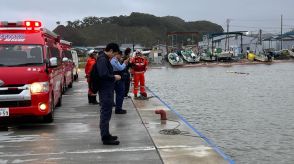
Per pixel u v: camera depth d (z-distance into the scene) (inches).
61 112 562.6
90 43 6382.9
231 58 3051.2
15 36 475.8
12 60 450.9
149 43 6496.1
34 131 429.7
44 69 442.9
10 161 310.7
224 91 1048.8
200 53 3245.6
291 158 371.2
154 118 504.1
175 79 1531.7
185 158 311.7
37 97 430.9
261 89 1107.3
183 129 432.5
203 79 1524.4
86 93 836.0
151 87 1171.9
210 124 552.4
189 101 827.4
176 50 3622.0
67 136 400.2
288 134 482.6
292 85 1237.1
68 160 311.3
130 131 420.2
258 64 2883.9
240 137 465.1
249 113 657.6
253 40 4242.1
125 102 669.9
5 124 470.9
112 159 312.0
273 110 692.7
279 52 3518.7
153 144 359.6
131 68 724.0
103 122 356.5
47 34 518.3
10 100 423.5
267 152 393.4
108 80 347.6
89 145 359.3
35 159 315.6
